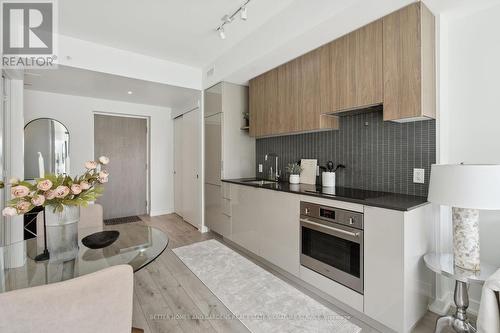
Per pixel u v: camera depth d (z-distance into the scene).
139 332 1.24
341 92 2.16
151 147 5.00
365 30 1.97
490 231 1.73
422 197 1.89
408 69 1.72
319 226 2.04
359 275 1.78
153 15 2.41
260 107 3.16
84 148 4.18
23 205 1.16
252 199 2.84
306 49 2.41
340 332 1.67
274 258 2.52
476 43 1.75
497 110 1.68
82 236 1.71
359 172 2.42
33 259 1.35
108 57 3.06
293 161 3.15
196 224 4.16
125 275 0.85
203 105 3.91
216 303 2.01
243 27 2.64
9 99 2.74
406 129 2.06
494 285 1.18
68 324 0.76
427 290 1.78
